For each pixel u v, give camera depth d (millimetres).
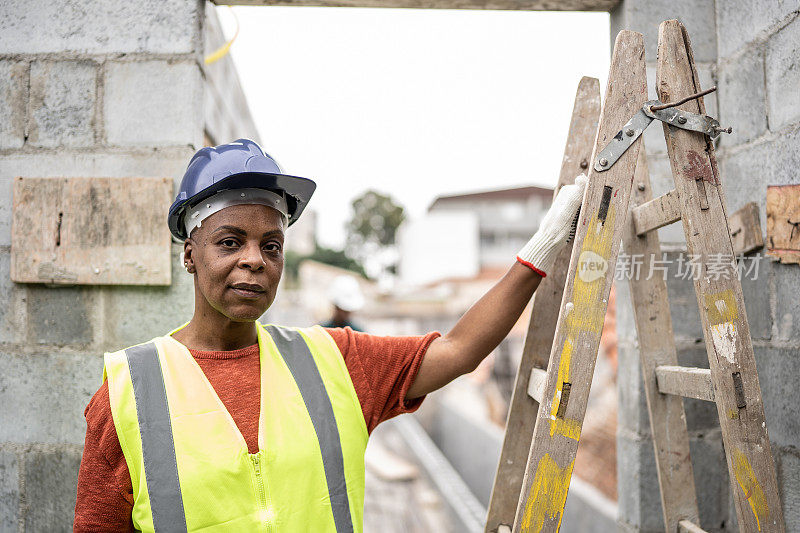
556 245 1493
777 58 1872
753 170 2014
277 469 1344
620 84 1430
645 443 2188
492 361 9750
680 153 1425
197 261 1433
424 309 12773
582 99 1687
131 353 1422
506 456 1678
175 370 1404
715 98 2195
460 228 24859
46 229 2006
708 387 1489
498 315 1528
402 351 1555
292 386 1448
